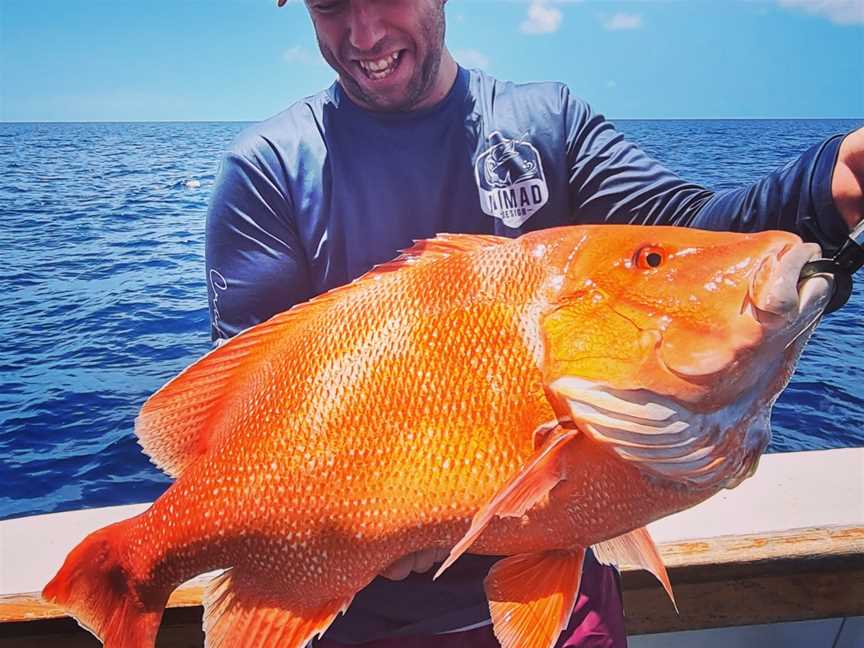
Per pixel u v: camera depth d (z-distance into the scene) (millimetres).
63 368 3971
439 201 895
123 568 752
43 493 2658
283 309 918
